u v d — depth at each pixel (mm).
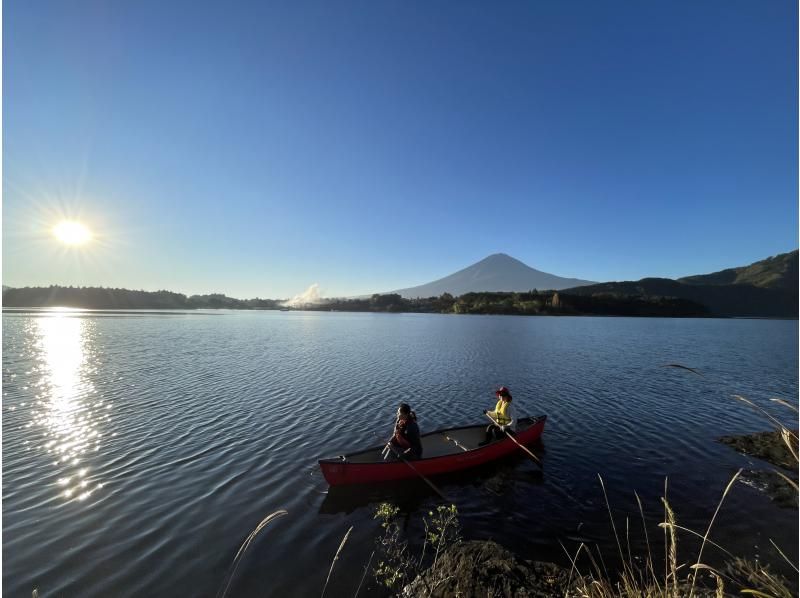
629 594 5328
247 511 9180
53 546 7762
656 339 57938
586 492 10312
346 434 14547
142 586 6723
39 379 23547
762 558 7426
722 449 13305
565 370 28781
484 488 10523
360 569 7227
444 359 34094
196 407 17766
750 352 42000
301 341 49875
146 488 10164
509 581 6160
